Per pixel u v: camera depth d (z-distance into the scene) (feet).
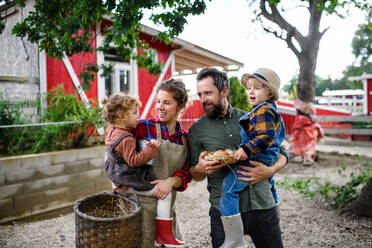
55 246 11.82
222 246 6.25
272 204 6.41
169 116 6.66
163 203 6.56
